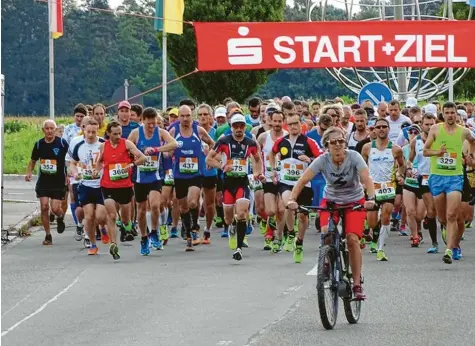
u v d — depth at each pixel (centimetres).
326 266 1778
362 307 1994
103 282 2328
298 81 12431
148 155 2759
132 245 2995
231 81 6962
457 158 2570
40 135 7462
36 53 12369
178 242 3053
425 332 1747
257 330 1777
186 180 2864
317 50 3919
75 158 2789
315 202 2984
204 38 3878
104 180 2702
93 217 2780
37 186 3061
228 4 6988
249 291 2183
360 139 3003
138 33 13100
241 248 2645
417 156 2878
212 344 1664
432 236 2816
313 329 1781
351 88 5625
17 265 2614
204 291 2188
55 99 12475
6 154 6656
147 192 2795
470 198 2641
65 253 2848
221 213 3412
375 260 2661
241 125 2691
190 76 6988
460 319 1861
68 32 12694
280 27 3888
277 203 2794
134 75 12912
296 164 2672
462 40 3984
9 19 12244
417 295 2122
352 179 1856
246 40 3875
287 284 2270
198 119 3284
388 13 12988
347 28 3928
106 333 1770
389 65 3984
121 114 3095
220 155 2858
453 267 2523
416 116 3428
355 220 1839
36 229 3459
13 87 12281
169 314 1934
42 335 1761
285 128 3127
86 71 12706
